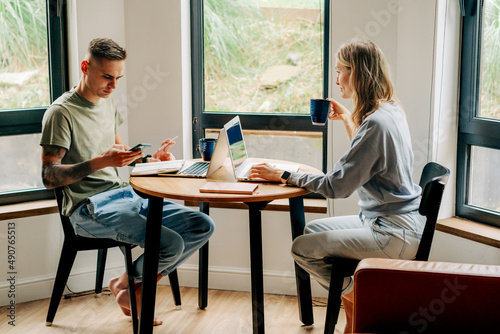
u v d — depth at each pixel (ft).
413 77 9.44
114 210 8.49
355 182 7.50
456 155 9.59
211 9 10.50
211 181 8.13
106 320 9.55
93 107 8.91
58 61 10.17
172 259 8.34
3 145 10.00
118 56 8.59
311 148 10.50
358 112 7.88
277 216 10.25
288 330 9.14
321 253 7.70
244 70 10.59
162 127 10.45
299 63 10.36
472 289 5.94
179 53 10.19
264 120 10.59
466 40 9.20
